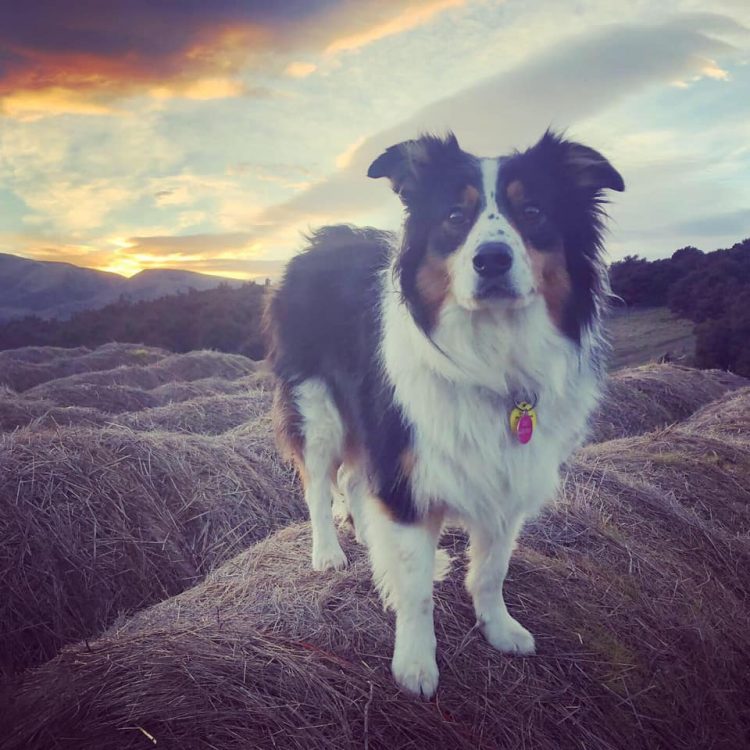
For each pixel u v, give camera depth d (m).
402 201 0.89
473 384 0.81
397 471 0.84
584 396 0.88
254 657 0.77
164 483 1.49
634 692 0.88
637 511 1.30
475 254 0.77
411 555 0.82
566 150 0.85
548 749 0.78
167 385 3.39
